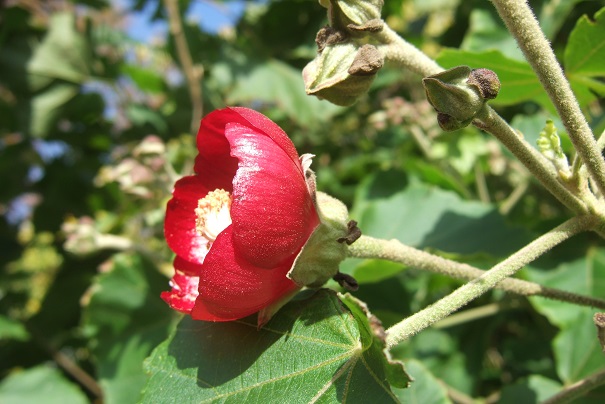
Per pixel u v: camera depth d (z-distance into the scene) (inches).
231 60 13.8
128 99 15.8
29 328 14.2
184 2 15.0
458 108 4.5
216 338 5.3
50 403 11.9
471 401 10.2
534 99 7.9
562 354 8.9
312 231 4.9
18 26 15.3
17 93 15.3
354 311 4.4
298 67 14.4
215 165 5.7
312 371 4.9
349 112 14.8
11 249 16.7
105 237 11.3
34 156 16.5
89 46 15.5
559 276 9.5
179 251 5.7
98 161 16.5
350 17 5.0
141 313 10.8
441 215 9.5
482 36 10.9
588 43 7.0
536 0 11.0
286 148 4.8
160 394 5.3
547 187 5.1
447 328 11.4
